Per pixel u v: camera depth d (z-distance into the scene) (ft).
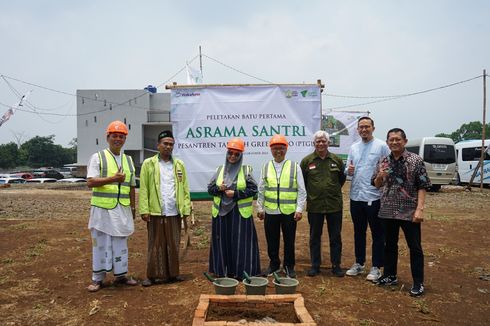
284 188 18.72
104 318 14.34
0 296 16.62
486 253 24.08
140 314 14.66
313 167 19.22
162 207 18.03
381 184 17.21
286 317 13.41
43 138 234.58
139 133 144.87
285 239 19.03
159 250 18.06
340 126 79.97
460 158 87.35
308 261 22.41
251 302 14.06
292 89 22.62
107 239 17.29
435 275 19.52
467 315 14.70
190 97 22.70
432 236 29.19
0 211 44.62
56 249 25.08
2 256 23.24
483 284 18.21
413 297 16.42
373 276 18.39
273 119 22.63
